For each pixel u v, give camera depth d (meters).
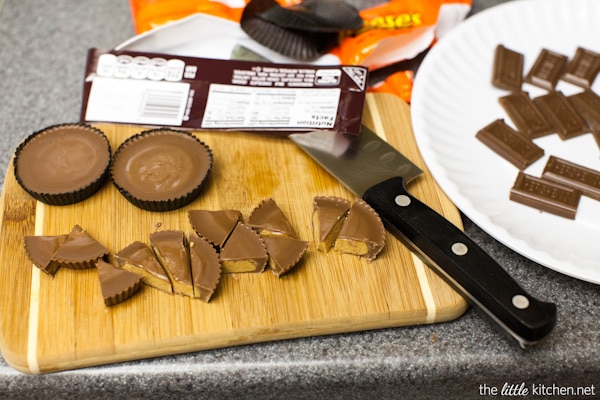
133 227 0.42
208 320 0.39
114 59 0.47
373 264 0.41
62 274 0.40
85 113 0.46
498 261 0.43
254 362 0.40
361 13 0.52
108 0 0.56
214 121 0.46
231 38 0.51
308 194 0.44
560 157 0.46
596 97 0.48
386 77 0.51
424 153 0.45
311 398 0.41
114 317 0.39
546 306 0.38
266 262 0.40
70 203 0.43
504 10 0.52
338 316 0.40
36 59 0.52
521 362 0.40
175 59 0.47
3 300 0.39
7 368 0.39
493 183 0.45
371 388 0.40
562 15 0.52
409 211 0.41
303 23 0.49
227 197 0.43
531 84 0.50
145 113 0.46
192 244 0.40
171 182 0.43
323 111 0.46
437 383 0.40
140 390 0.40
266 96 0.46
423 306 0.40
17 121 0.49
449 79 0.49
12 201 0.42
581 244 0.42
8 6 0.55
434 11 0.52
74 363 0.39
